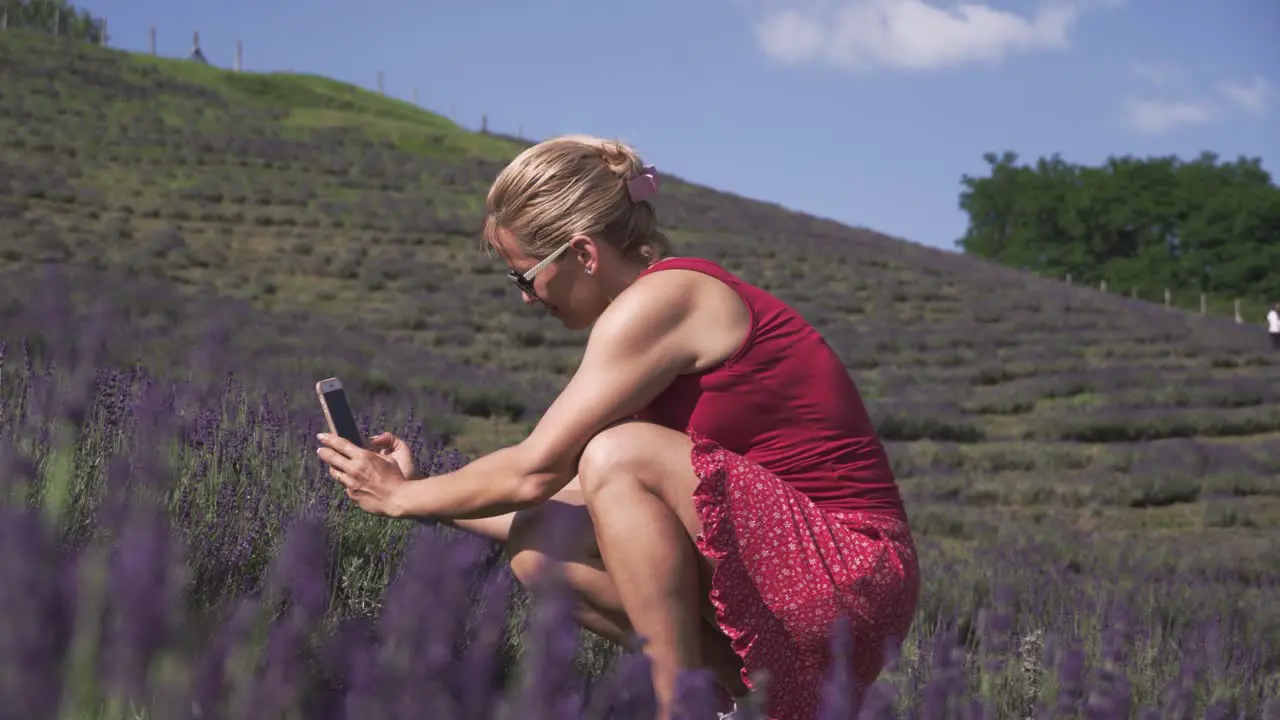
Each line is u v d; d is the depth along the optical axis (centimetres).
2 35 5628
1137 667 341
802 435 220
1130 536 1385
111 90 5103
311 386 1182
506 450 217
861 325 3197
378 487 223
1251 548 1212
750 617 208
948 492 1594
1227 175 10244
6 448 170
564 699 114
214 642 130
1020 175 10594
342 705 131
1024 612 498
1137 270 9688
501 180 229
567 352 2439
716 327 217
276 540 226
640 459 208
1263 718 297
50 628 90
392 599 123
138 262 2670
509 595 242
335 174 4506
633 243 232
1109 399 2377
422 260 3312
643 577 205
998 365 2672
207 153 4381
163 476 194
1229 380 2611
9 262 2439
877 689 173
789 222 5059
